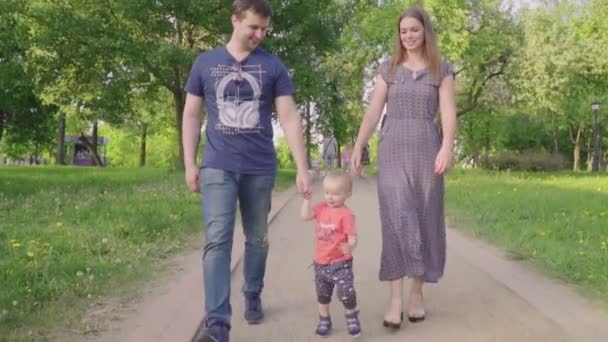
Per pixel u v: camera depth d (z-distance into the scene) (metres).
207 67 3.75
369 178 23.48
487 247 6.93
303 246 7.09
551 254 6.09
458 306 4.53
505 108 30.78
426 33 4.09
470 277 5.41
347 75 29.17
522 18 28.23
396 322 3.98
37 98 27.80
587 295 4.78
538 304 4.53
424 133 4.05
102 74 22.12
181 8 19.80
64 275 5.13
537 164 30.77
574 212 9.39
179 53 19.47
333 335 3.90
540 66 26.17
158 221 7.93
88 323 4.00
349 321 3.86
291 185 18.48
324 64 27.86
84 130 47.22
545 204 10.45
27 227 7.36
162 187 13.42
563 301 4.61
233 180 3.69
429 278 4.11
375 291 4.98
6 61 22.08
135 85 22.61
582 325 4.05
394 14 27.31
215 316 3.46
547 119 41.53
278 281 5.29
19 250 6.02
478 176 22.03
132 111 25.62
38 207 9.36
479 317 4.25
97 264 5.59
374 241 7.44
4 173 20.47
